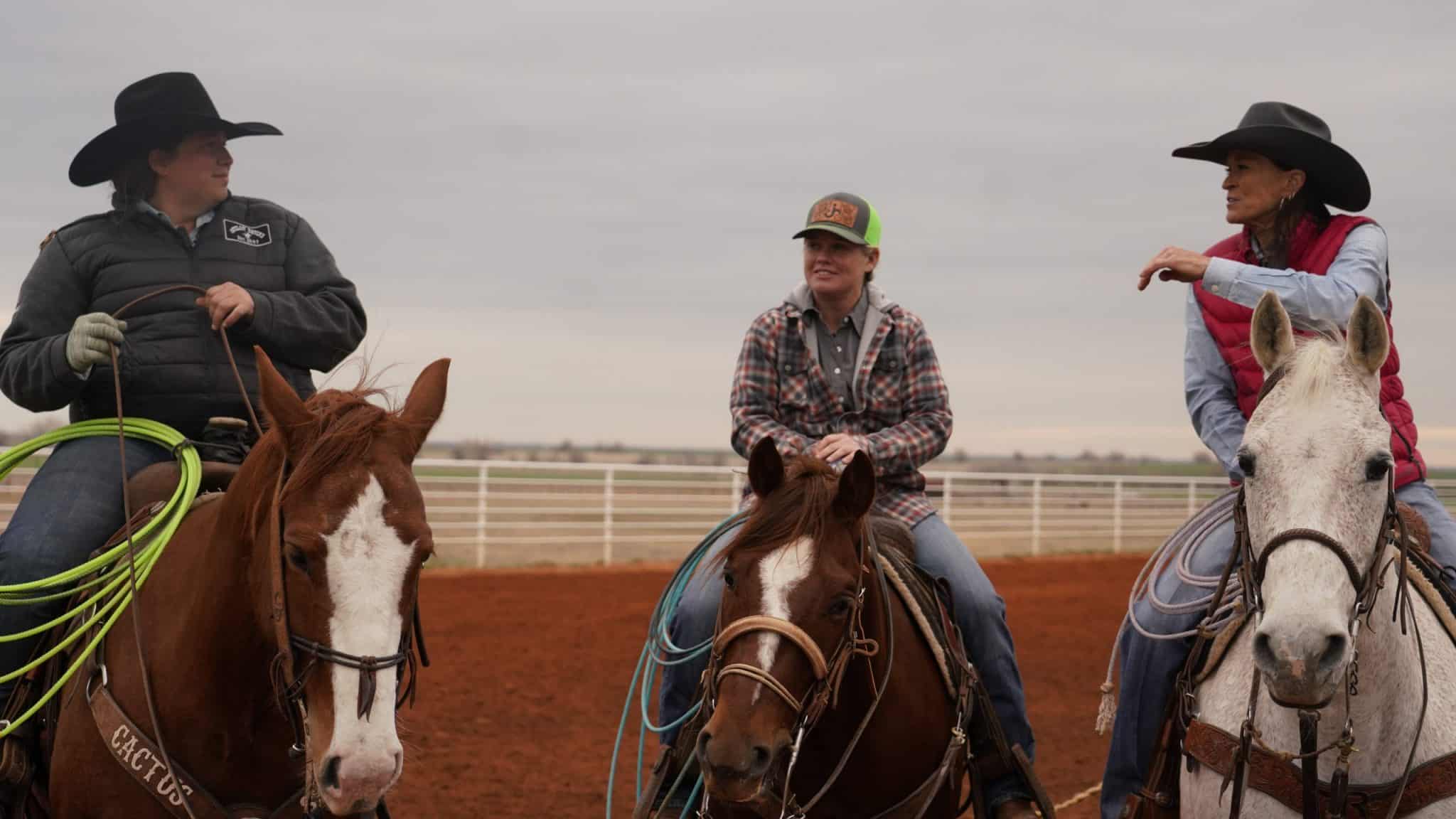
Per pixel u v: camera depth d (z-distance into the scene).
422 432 3.52
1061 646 13.01
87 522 4.21
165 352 4.58
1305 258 4.57
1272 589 3.22
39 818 4.13
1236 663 3.89
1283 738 3.62
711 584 4.43
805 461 3.88
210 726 3.68
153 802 3.74
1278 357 3.68
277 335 4.61
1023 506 25.42
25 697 4.04
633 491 21.33
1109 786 4.64
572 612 14.34
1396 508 3.60
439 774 7.70
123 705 3.79
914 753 4.12
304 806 3.57
